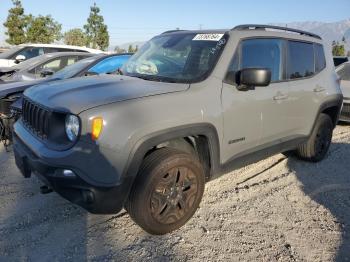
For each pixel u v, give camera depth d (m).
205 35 4.01
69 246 3.15
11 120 5.26
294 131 4.66
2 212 3.66
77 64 6.71
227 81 3.63
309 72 4.88
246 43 3.92
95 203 2.92
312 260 3.08
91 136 2.83
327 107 5.17
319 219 3.77
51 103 3.10
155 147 3.32
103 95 3.07
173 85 3.41
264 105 3.99
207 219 3.67
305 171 5.13
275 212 3.88
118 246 3.18
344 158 5.80
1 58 10.97
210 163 3.57
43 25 33.19
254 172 5.02
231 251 3.16
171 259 3.03
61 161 2.86
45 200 3.94
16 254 3.01
